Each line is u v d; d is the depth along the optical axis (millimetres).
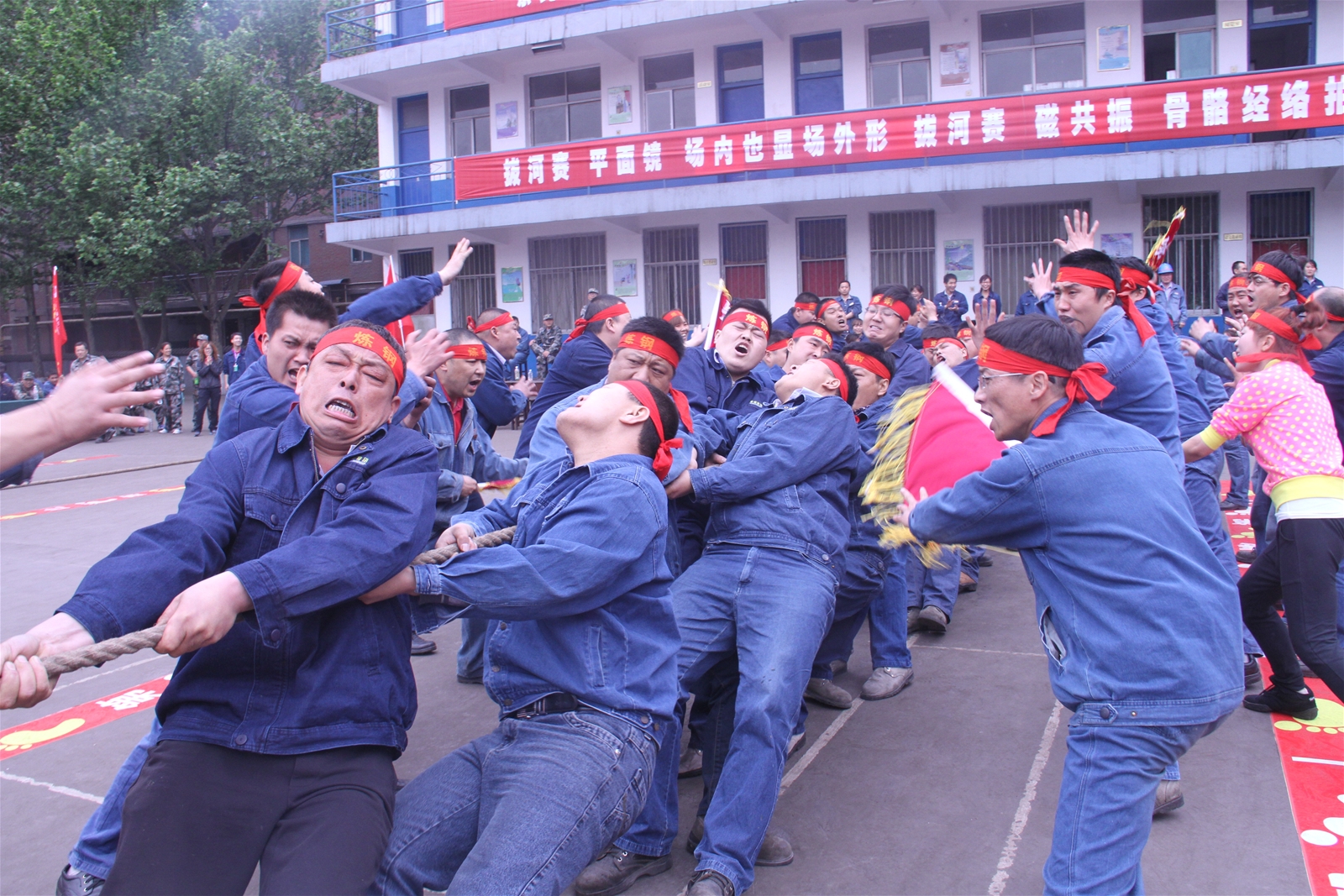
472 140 19844
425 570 2230
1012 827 3420
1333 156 13430
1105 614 2334
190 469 14438
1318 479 3848
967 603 6355
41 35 21594
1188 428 4785
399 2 20328
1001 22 15945
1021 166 14727
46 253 23219
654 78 18250
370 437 2332
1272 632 4191
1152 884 3020
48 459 16250
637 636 2506
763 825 2912
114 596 1980
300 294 3248
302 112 24500
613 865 3061
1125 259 4859
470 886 2057
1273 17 14797
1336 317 4512
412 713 2393
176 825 2027
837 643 4441
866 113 15258
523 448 5133
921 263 16688
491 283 19766
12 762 4223
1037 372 2486
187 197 21766
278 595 2014
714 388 4727
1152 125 13875
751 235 17750
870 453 4195
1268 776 3729
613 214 17250
